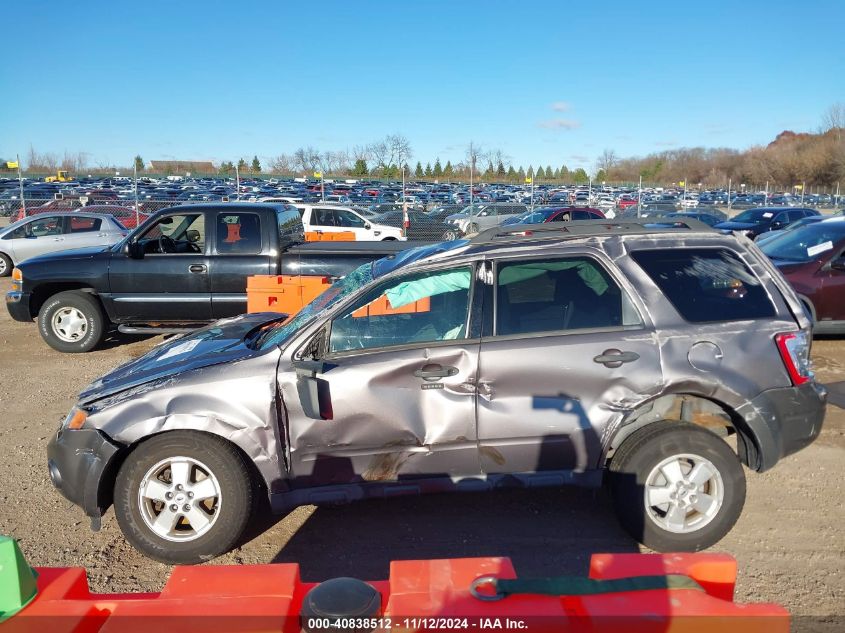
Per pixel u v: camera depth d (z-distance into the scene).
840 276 8.07
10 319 11.32
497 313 3.87
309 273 8.32
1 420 6.38
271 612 1.96
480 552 3.93
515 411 3.76
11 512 4.57
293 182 52.56
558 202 38.78
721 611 1.95
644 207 31.61
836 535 4.08
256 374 3.76
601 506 4.44
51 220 17.23
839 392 6.78
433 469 3.82
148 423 3.69
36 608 2.05
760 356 3.81
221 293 8.50
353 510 4.46
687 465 3.78
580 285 3.93
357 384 3.74
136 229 8.73
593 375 3.75
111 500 3.92
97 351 9.05
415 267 3.94
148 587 3.67
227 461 3.74
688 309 3.89
